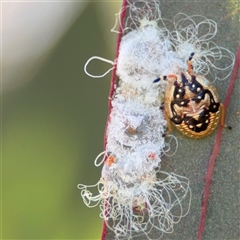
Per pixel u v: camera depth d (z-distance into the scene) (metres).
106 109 0.13
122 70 0.11
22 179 0.13
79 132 0.13
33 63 0.13
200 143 0.11
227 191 0.11
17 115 0.13
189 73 0.11
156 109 0.11
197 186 0.11
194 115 0.11
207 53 0.11
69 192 0.13
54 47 0.13
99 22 0.13
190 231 0.11
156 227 0.11
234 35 0.11
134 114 0.11
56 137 0.13
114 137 0.11
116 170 0.11
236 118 0.11
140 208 0.11
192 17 0.11
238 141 0.11
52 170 0.13
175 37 0.11
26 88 0.13
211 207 0.11
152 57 0.11
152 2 0.11
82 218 0.13
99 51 0.13
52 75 0.13
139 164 0.11
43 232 0.13
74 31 0.13
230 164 0.11
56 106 0.13
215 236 0.11
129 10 0.11
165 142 0.11
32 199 0.13
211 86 0.11
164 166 0.11
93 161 0.13
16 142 0.13
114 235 0.11
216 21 0.11
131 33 0.11
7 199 0.13
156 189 0.11
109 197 0.11
